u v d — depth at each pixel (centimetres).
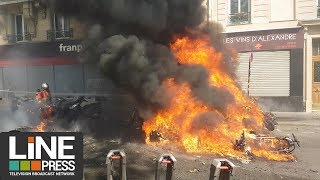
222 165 461
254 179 621
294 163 736
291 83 1723
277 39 1736
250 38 1794
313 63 1712
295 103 1717
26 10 2334
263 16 1766
